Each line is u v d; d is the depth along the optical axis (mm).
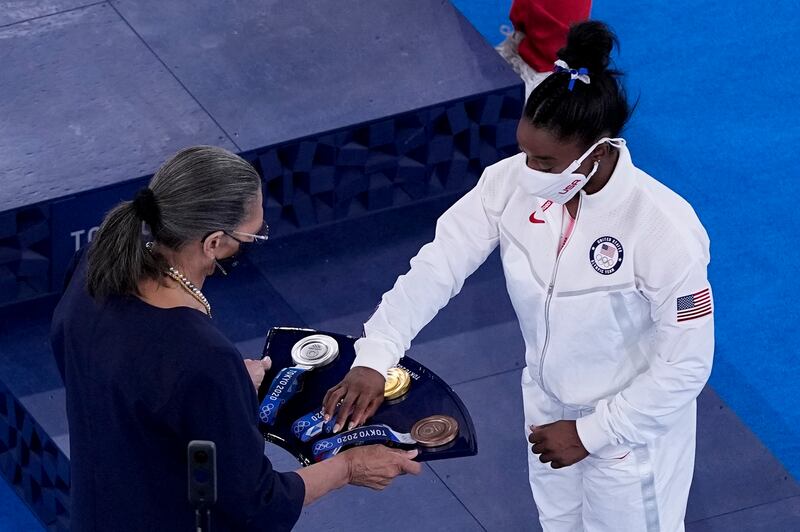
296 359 13719
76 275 11656
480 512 17453
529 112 11438
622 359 12906
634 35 27141
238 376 10867
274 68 21922
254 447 11094
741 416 19641
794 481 18000
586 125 11289
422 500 17609
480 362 19688
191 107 21109
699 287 11984
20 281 20203
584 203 12125
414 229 21953
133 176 19859
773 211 23219
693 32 27219
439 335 20094
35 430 18438
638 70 26266
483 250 13375
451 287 13516
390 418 13094
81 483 11492
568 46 11453
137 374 10750
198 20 22797
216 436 10758
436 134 21859
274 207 21359
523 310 13047
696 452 18406
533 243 12648
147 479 11086
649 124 25047
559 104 11250
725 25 27422
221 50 22219
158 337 10758
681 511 14141
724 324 21094
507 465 18094
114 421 10953
